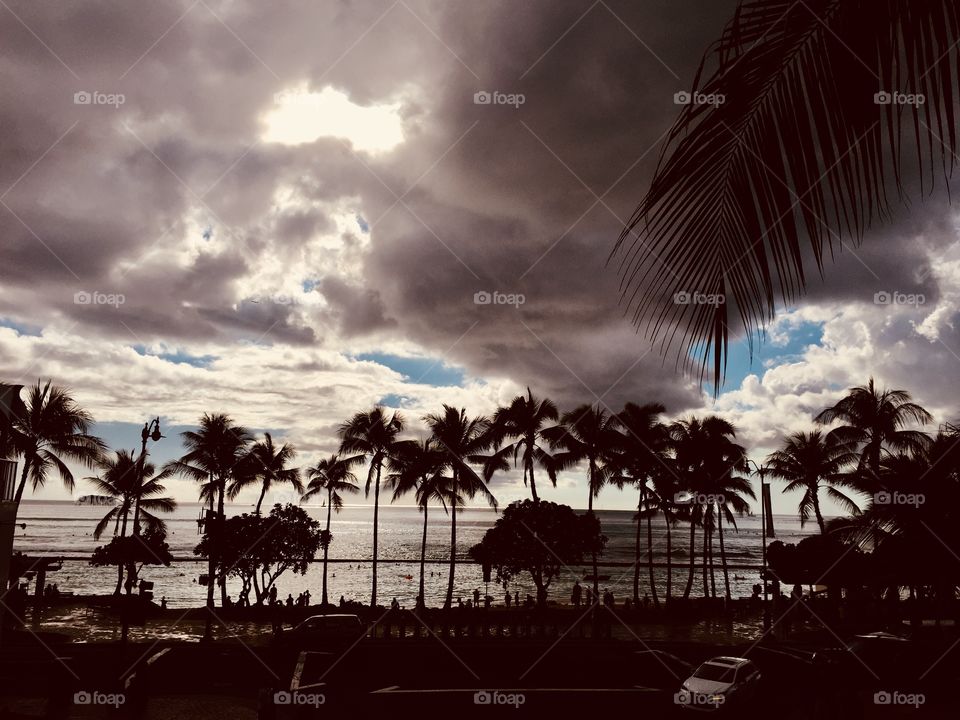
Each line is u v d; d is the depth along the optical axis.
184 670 25.58
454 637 34.75
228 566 46.09
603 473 53.22
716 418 53.03
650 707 21.03
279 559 46.28
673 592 79.38
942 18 2.06
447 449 49.88
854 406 46.16
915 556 15.38
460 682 24.53
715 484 52.12
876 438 45.28
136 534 44.06
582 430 52.06
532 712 20.42
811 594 43.97
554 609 45.50
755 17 2.21
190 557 108.94
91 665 25.05
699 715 19.53
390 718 19.70
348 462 54.62
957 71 2.03
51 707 20.12
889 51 2.09
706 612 46.78
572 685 24.11
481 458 50.06
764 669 25.33
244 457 53.09
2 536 20.92
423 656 29.00
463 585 83.94
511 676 25.55
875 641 24.28
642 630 40.28
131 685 21.58
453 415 50.44
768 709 20.59
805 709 20.56
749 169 2.21
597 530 42.69
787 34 2.18
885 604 38.66
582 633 36.16
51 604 45.50
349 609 43.00
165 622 41.09
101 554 43.47
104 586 70.19
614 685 24.11
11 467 21.69
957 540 18.16
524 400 49.94
